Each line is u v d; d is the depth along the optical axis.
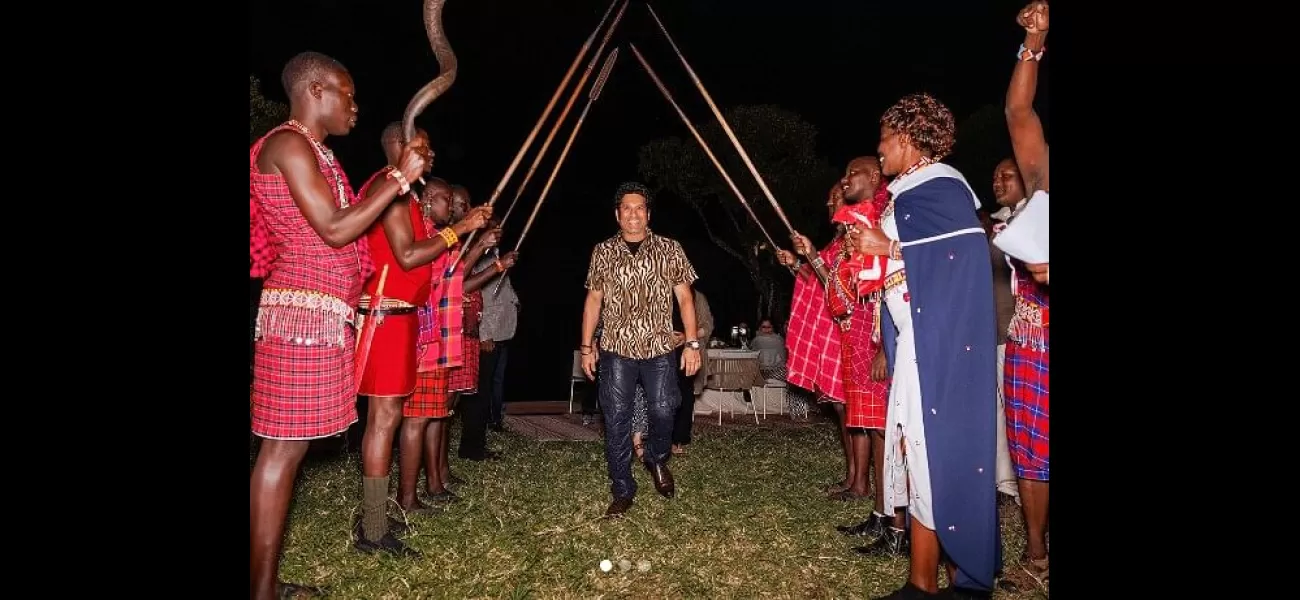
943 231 3.03
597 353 5.02
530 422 9.00
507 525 4.45
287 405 2.90
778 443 7.65
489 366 6.62
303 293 2.94
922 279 3.03
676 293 4.97
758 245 10.80
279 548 2.98
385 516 3.95
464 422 6.62
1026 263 2.87
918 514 3.06
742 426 8.88
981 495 2.98
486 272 5.05
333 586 3.47
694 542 4.21
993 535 3.01
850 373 4.25
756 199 10.78
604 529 4.42
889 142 3.23
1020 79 2.88
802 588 3.57
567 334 14.00
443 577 3.58
